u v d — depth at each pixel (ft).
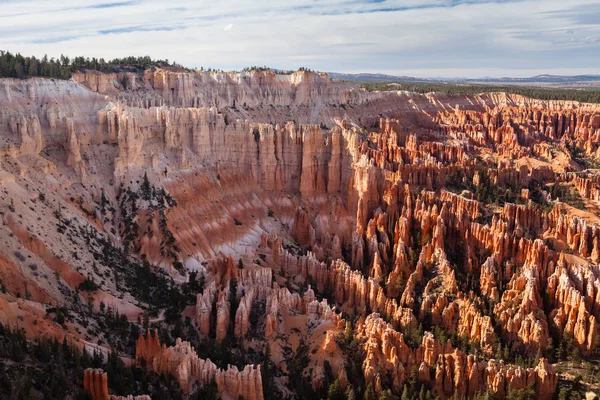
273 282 347.15
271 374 268.41
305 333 300.40
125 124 391.86
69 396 197.98
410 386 262.67
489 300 344.08
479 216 427.74
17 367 196.85
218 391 241.96
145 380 228.63
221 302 304.91
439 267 373.20
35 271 276.21
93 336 256.52
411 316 319.27
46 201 327.47
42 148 363.15
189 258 369.91
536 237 410.31
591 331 301.84
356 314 343.05
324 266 377.91
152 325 290.35
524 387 258.37
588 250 390.01
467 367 262.47
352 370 269.23
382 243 412.98
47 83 395.96
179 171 424.87
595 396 261.03
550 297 333.42
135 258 354.74
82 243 324.60
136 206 378.73
